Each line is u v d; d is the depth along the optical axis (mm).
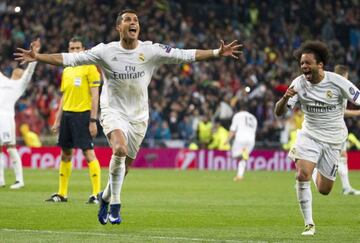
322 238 13180
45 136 41219
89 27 46375
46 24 46500
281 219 16281
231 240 12719
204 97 43875
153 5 49062
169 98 43625
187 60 14008
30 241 12266
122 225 14859
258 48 49094
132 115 14148
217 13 51812
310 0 53094
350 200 21312
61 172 19344
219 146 41375
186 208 18312
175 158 40656
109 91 14094
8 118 23453
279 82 46562
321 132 14141
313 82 14039
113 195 13914
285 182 29469
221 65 46250
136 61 13898
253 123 30859
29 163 38531
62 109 19391
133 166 40406
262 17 51688
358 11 53312
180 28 48594
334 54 49688
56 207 17766
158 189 24641
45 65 43500
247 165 41031
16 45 44312
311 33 51562
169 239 12719
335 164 14352
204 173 35688
